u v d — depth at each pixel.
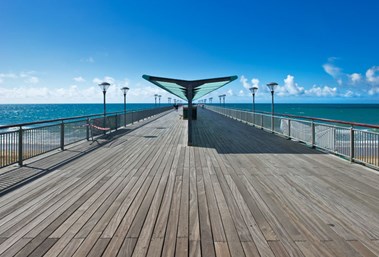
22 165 5.55
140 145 8.18
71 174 4.90
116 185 4.27
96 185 4.27
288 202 3.53
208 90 16.78
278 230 2.74
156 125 15.05
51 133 6.96
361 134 5.54
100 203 3.50
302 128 8.55
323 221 2.95
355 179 4.57
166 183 4.37
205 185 4.27
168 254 2.30
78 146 7.96
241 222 2.93
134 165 5.62
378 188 4.09
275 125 11.21
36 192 3.93
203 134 10.99
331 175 4.83
